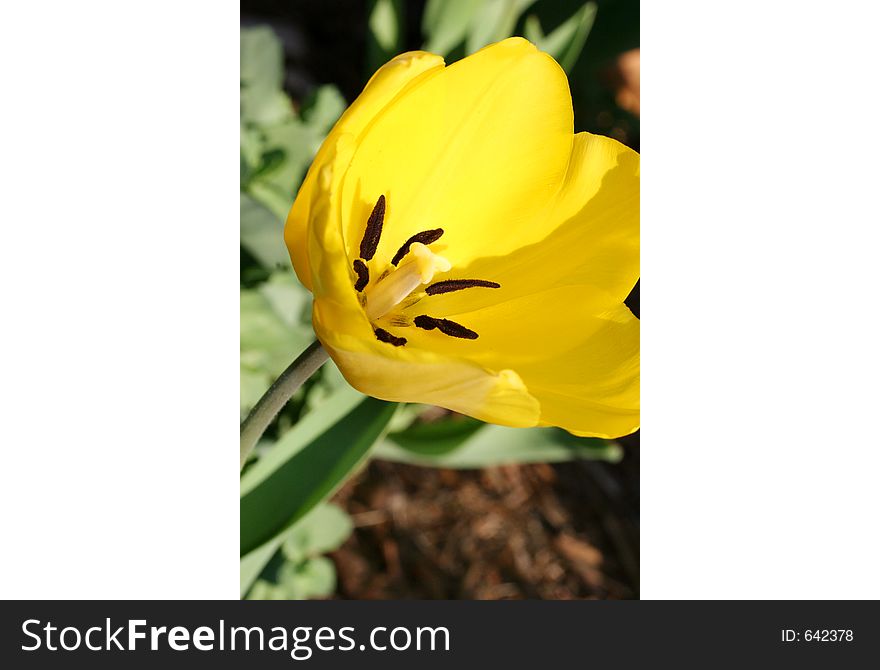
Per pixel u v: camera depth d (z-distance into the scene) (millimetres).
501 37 499
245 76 473
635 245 352
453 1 496
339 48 662
